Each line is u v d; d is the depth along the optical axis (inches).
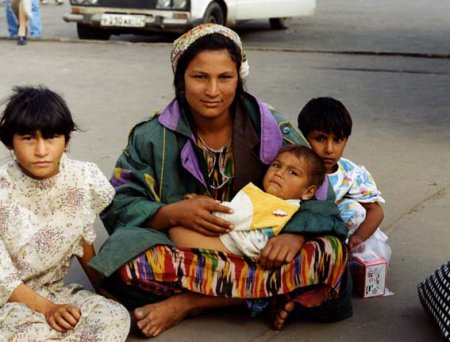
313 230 113.7
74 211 110.6
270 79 316.8
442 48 398.0
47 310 104.3
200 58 115.2
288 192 118.1
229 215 115.0
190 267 113.3
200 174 123.2
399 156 210.8
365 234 130.3
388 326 118.9
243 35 454.9
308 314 119.2
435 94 292.0
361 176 134.6
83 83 306.7
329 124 127.7
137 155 123.9
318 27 491.2
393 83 311.6
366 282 127.0
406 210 169.3
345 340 114.7
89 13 401.1
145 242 112.5
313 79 318.0
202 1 388.2
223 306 118.8
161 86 301.4
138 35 449.1
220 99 117.0
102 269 110.8
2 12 574.2
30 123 101.2
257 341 113.9
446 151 216.5
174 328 116.6
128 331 108.2
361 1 647.8
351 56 375.9
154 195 122.2
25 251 107.7
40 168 103.8
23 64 348.2
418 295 126.6
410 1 642.8
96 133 230.7
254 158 123.6
